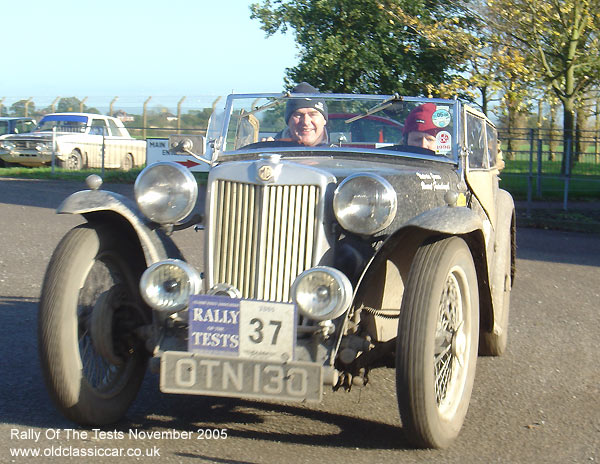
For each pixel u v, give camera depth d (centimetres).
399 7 1808
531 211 1554
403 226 369
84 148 2292
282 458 368
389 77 1825
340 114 505
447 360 399
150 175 390
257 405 449
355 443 392
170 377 361
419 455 378
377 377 512
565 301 777
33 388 461
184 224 411
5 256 912
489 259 538
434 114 491
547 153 1731
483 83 1775
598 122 2691
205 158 524
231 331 358
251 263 378
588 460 380
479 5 1847
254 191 378
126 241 421
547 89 1964
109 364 414
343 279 350
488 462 373
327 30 1859
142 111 2625
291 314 352
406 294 368
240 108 531
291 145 499
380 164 450
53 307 377
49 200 1562
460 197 464
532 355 581
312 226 374
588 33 1969
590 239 1300
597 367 551
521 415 447
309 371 348
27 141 2275
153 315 387
